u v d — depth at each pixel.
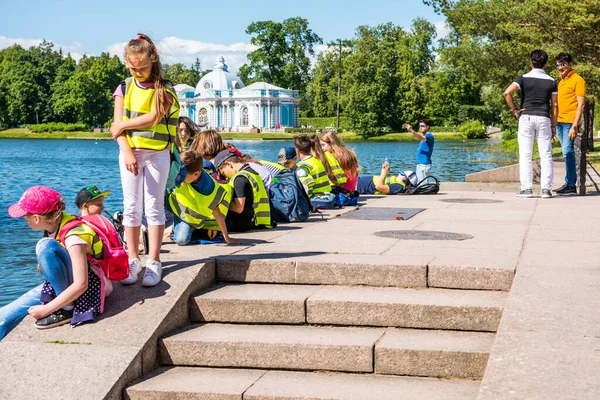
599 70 28.16
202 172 7.40
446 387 4.73
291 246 7.12
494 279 5.77
